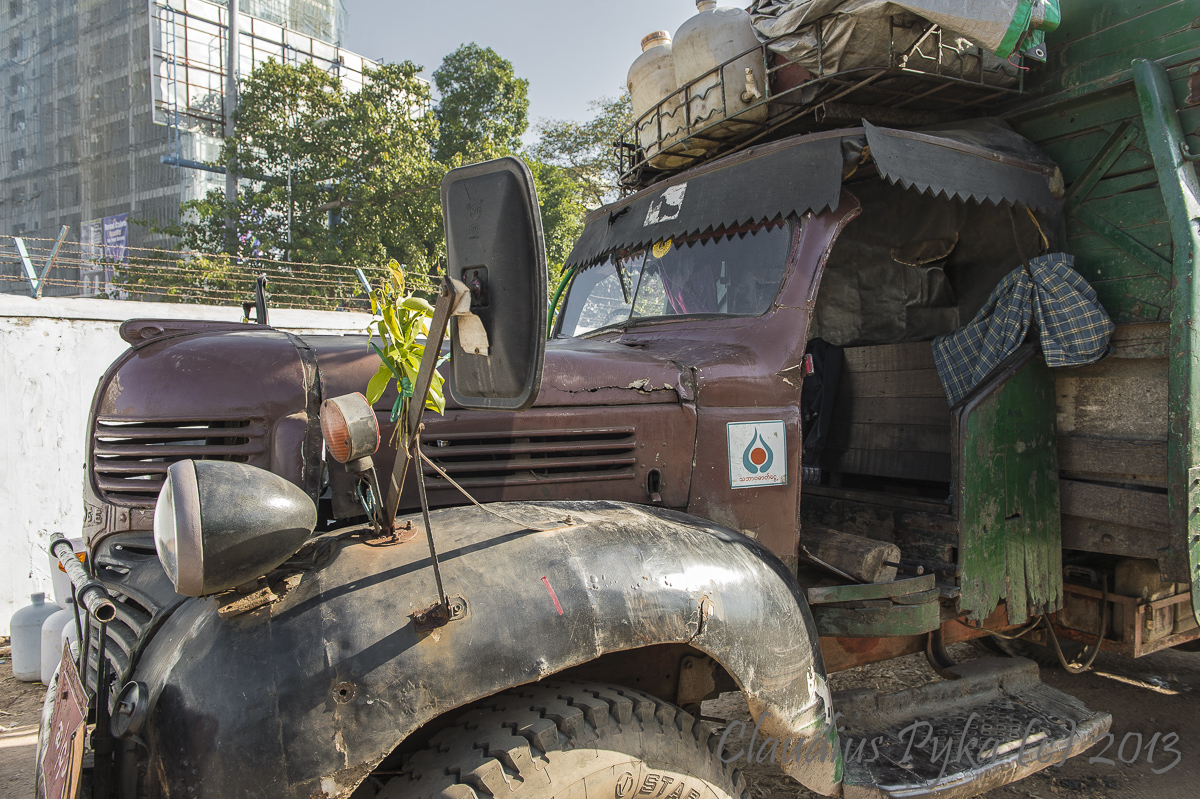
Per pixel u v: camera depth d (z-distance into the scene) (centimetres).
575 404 244
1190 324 284
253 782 149
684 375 259
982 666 302
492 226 172
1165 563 292
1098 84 322
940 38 306
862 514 334
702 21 349
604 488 246
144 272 1060
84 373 591
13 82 3141
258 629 162
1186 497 283
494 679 165
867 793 228
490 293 173
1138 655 325
